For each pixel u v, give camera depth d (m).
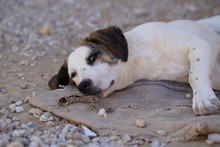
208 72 6.67
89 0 16.81
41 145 5.37
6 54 9.85
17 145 5.15
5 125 5.94
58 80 7.41
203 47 6.94
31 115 6.50
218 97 6.93
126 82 7.14
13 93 7.36
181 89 7.15
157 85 7.15
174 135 5.70
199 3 15.89
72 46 10.85
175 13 14.75
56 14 14.67
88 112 6.40
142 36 7.34
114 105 6.59
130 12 15.10
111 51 6.94
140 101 6.70
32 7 15.50
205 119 5.91
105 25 13.30
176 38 7.18
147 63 7.22
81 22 13.67
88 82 6.61
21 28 12.64
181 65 7.20
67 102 6.64
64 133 5.80
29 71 8.58
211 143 5.50
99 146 5.46
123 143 5.55
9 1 16.16
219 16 8.62
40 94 7.03
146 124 5.98
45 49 10.47
